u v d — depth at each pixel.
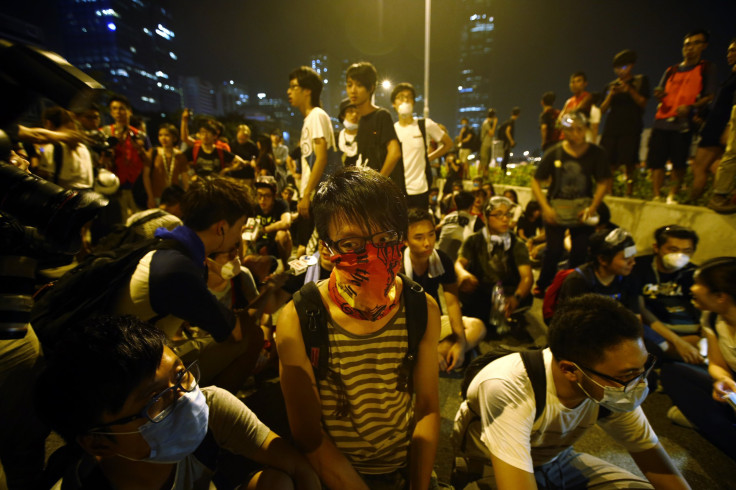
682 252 2.54
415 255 2.52
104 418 0.93
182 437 1.02
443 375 2.85
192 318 1.83
